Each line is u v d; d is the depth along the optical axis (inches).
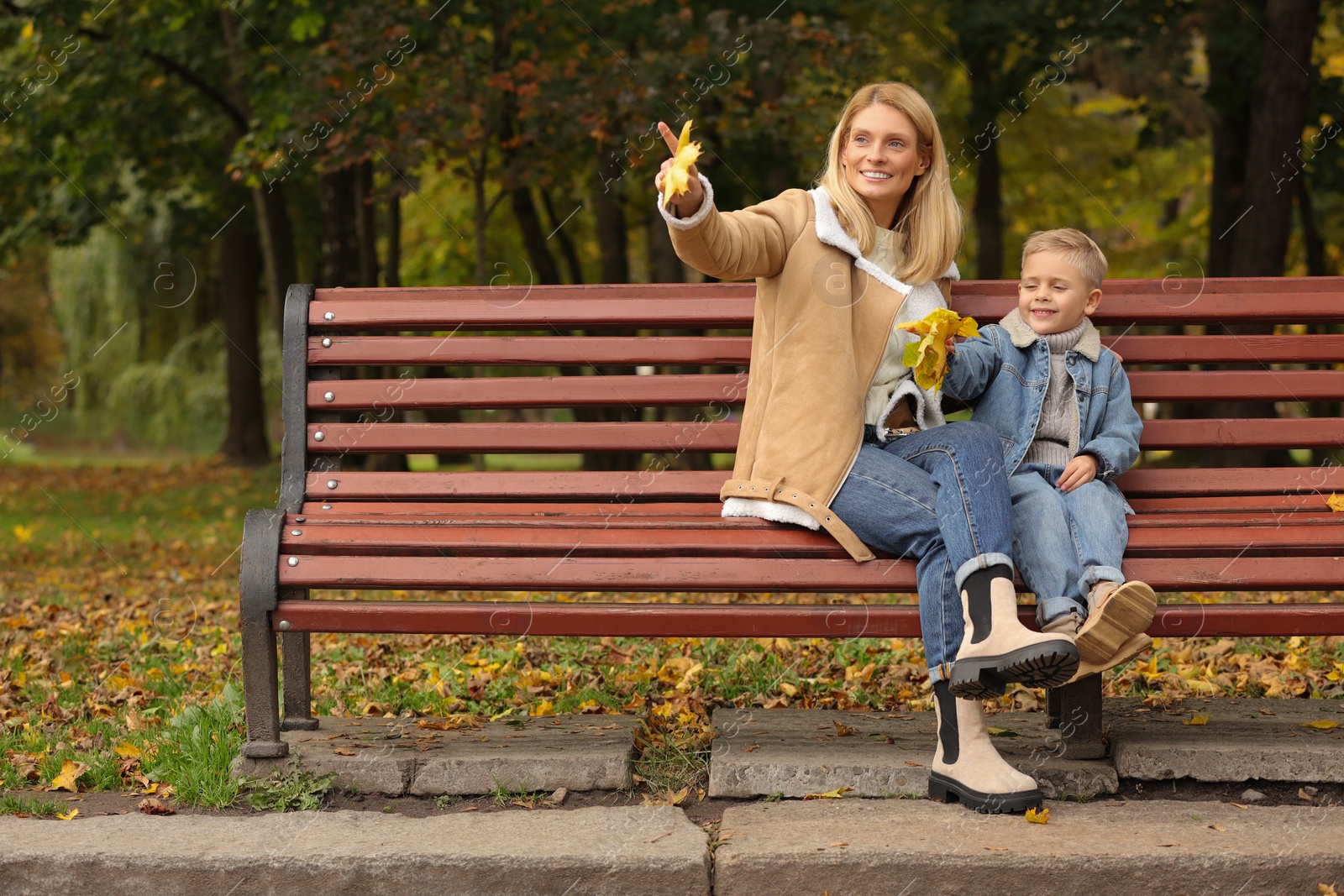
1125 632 99.0
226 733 126.0
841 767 108.0
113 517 447.5
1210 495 119.6
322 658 175.2
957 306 124.1
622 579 106.7
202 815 103.9
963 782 102.8
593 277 706.8
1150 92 443.5
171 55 509.7
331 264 505.0
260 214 553.9
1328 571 106.0
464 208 637.9
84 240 583.8
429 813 106.0
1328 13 510.9
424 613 107.5
